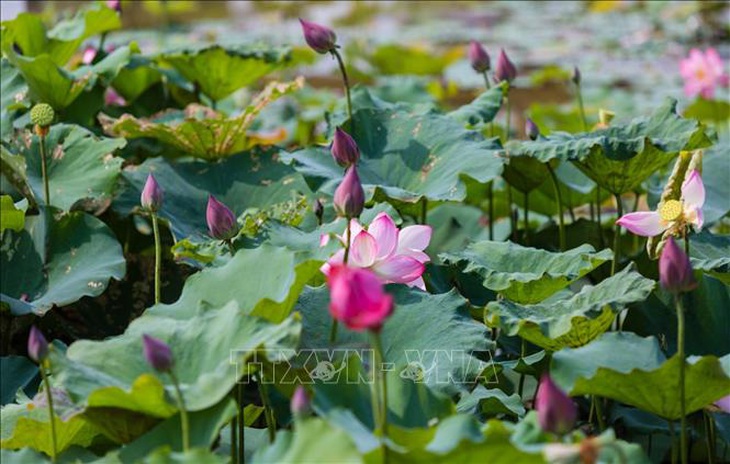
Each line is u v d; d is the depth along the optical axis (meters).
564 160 4.98
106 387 3.23
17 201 5.47
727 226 6.69
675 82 13.93
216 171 5.60
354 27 17.14
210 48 6.60
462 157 5.21
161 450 2.99
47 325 5.22
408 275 3.97
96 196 5.25
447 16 18.67
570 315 3.87
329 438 2.79
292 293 3.67
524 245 5.86
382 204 4.78
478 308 4.50
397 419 3.39
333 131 5.61
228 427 4.00
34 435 3.62
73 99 6.29
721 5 16.70
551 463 2.77
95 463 3.34
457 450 2.76
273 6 17.95
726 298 4.54
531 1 20.19
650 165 5.08
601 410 4.52
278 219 4.82
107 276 4.81
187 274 5.44
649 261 4.99
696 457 4.65
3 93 6.09
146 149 6.39
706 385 3.36
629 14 18.50
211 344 3.49
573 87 13.12
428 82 12.22
